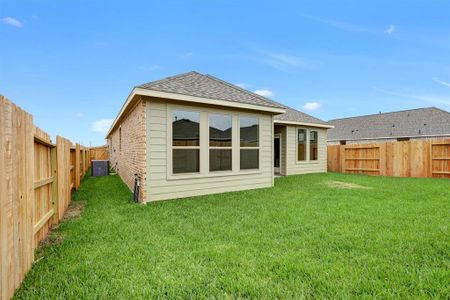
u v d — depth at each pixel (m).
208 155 7.06
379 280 2.37
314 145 13.51
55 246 3.26
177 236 3.61
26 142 2.58
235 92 7.95
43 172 3.71
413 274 2.47
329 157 14.77
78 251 3.06
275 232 3.74
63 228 3.98
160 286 2.29
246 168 7.87
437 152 10.95
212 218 4.53
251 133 8.00
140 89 5.75
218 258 2.87
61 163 4.68
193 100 6.48
